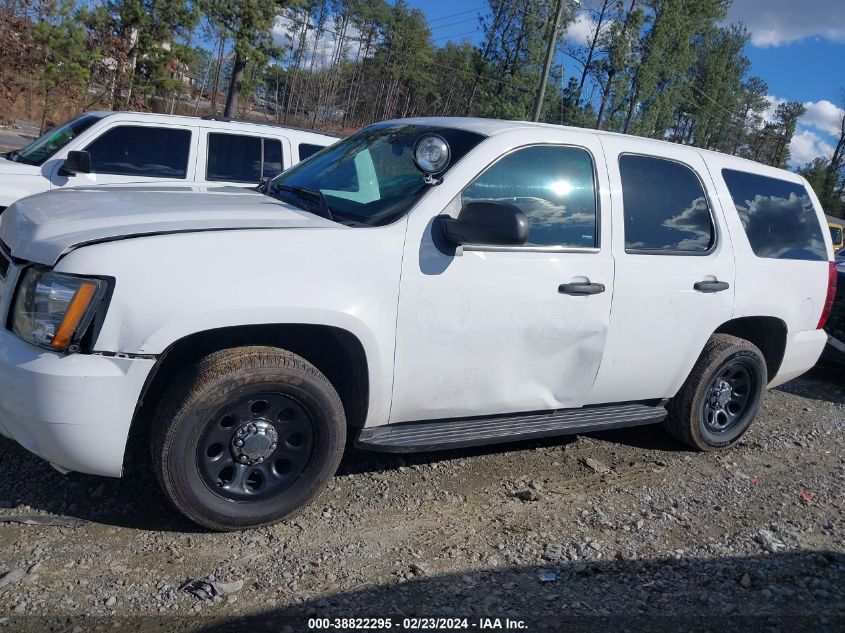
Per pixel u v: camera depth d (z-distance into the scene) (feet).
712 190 15.29
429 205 11.61
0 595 9.07
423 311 11.45
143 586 9.56
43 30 64.03
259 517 10.99
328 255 10.64
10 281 10.28
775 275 16.06
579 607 10.02
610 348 13.66
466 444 12.39
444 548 11.30
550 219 12.78
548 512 12.89
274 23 91.66
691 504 13.82
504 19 134.31
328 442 11.24
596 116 142.41
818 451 17.65
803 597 10.71
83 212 10.82
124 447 9.89
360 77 193.26
